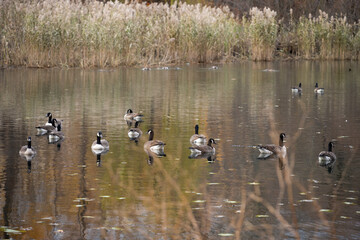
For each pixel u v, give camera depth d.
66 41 43.06
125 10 44.94
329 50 54.81
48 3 42.78
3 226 10.27
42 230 10.08
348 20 65.06
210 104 26.28
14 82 34.34
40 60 42.81
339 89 32.25
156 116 22.95
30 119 21.97
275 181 13.21
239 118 22.36
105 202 11.63
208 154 16.16
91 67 43.97
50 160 15.32
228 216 10.79
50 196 12.02
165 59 47.88
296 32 57.22
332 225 10.27
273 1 66.56
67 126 20.69
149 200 11.76
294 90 31.11
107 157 15.73
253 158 15.63
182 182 13.12
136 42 45.88
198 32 49.03
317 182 13.12
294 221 10.52
